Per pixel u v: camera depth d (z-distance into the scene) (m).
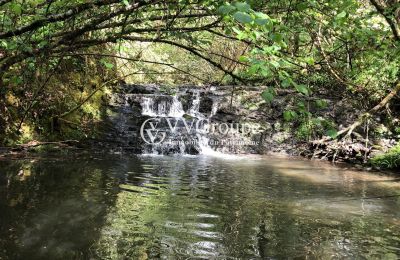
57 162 6.64
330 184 6.28
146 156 8.26
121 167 6.75
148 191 5.24
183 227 3.92
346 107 9.95
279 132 10.10
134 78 12.84
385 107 9.75
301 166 7.98
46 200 4.44
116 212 4.24
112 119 9.72
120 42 3.09
